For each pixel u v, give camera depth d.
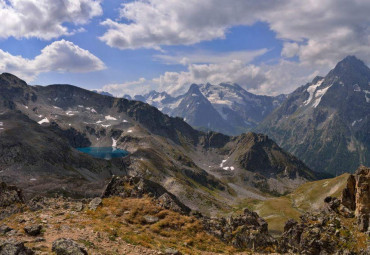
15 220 37.62
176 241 40.94
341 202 68.38
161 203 53.06
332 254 58.22
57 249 23.81
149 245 34.22
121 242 32.88
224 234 52.50
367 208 59.16
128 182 59.88
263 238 57.78
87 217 42.16
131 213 46.50
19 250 22.30
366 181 59.56
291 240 67.50
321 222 66.50
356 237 57.91
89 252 26.83
